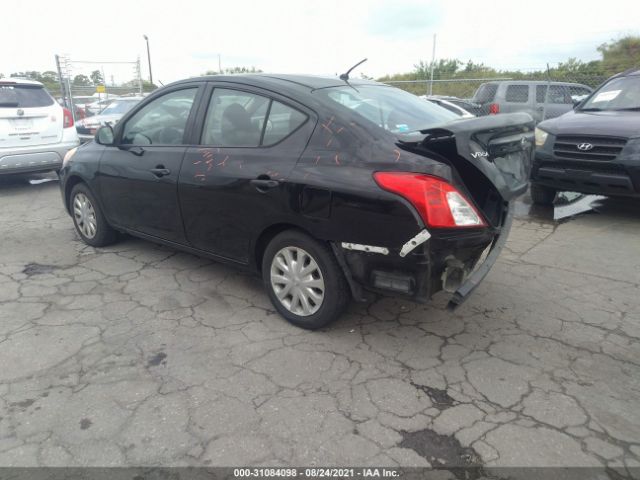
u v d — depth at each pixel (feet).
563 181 20.07
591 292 13.01
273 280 11.33
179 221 12.92
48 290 13.33
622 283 13.56
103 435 7.93
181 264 15.16
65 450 7.62
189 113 12.69
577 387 9.07
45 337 10.89
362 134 9.73
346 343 10.60
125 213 14.73
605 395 8.83
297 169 10.12
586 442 7.70
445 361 9.92
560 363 9.83
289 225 10.72
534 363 9.84
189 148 12.45
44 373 9.57
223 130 11.87
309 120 10.41
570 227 18.88
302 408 8.54
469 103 42.22
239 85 11.80
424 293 9.26
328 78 12.32
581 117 20.44
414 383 9.21
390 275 9.43
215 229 12.05
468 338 10.78
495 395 8.86
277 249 11.01
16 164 24.99
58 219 20.65
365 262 9.61
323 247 10.19
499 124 9.72
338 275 10.21
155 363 9.91
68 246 16.97
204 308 12.26
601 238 17.39
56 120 26.35
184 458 7.47
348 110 10.27
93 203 15.92
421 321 11.51
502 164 9.97
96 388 9.11
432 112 12.35
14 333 11.05
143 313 12.01
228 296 12.92
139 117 14.17
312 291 10.68
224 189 11.34
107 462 7.39
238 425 8.14
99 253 16.21
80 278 14.14
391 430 8.00
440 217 8.75
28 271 14.69
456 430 7.99
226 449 7.63
